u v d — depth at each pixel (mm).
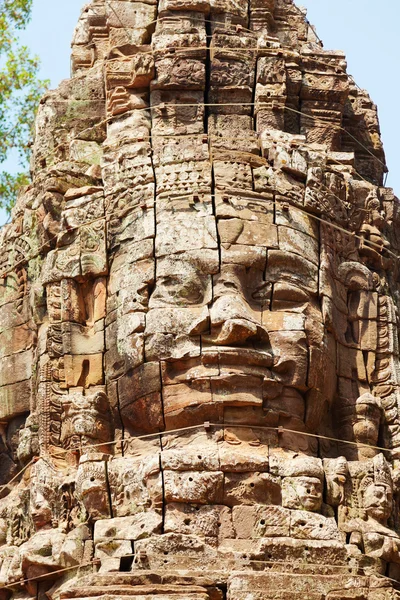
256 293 20875
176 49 22484
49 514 20500
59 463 20875
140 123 22219
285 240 21109
